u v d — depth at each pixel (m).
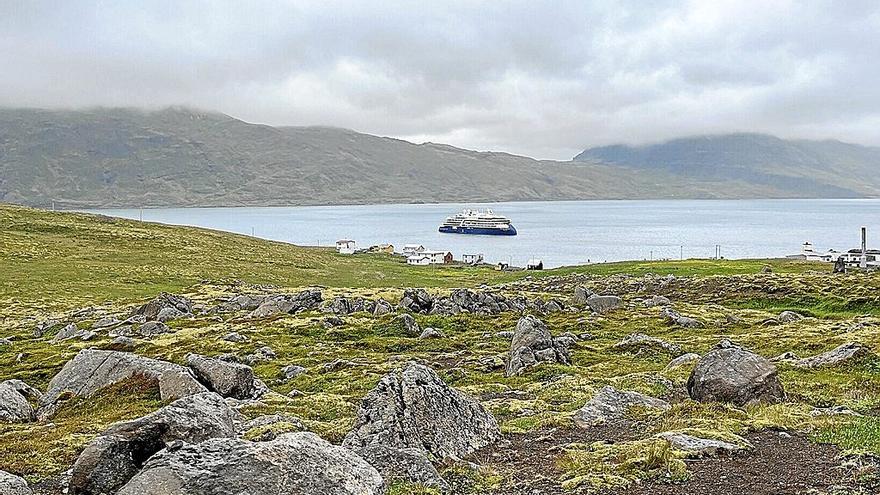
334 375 51.25
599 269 162.75
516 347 56.94
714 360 35.25
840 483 20.08
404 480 21.14
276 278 152.88
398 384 27.06
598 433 28.20
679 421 28.73
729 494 19.88
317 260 194.12
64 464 26.72
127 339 71.06
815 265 159.88
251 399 41.78
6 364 62.47
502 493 20.80
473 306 87.06
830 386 37.75
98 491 21.62
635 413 31.20
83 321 87.81
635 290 121.19
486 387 44.72
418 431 25.09
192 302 104.19
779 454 23.59
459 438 26.00
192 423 23.52
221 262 169.50
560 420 30.25
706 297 109.81
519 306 89.69
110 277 135.75
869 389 36.91
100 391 44.53
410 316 77.50
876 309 91.50
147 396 42.66
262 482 16.97
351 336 72.25
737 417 29.66
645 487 20.61
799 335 65.50
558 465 23.05
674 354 57.75
